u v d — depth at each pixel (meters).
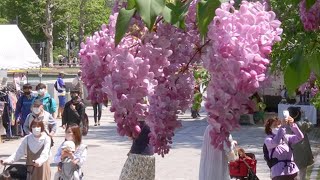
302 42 2.55
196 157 18.34
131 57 1.73
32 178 11.30
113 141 21.80
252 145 20.72
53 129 14.81
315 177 14.32
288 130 10.50
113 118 1.76
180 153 19.09
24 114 17.89
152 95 1.79
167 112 1.82
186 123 26.41
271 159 10.49
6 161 11.33
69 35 69.94
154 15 1.62
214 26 1.61
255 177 10.49
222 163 8.23
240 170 10.55
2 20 63.41
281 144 10.45
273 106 26.06
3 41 22.91
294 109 11.86
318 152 18.52
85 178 15.20
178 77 1.88
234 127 1.59
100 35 1.81
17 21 62.44
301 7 2.24
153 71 1.82
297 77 2.16
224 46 1.57
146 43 1.82
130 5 1.66
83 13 57.91
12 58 22.80
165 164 17.08
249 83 1.55
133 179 9.52
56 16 64.88
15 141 21.55
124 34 1.69
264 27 1.58
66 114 17.14
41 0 62.47
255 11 1.60
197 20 1.78
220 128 1.59
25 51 23.28
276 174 10.43
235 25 1.58
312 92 4.26
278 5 2.60
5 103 21.61
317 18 2.21
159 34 1.83
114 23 1.79
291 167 10.43
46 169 11.45
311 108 24.98
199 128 25.14
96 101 1.82
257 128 23.77
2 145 20.61
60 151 10.64
